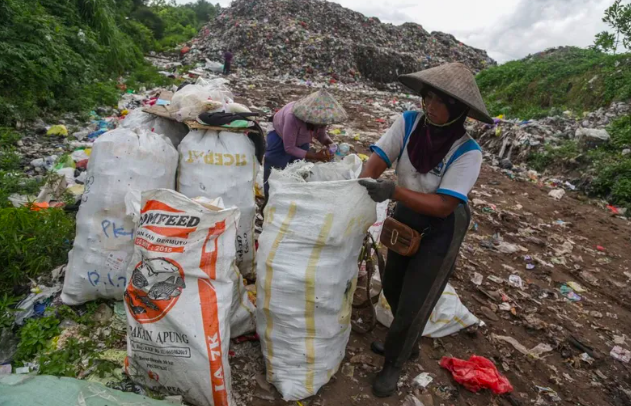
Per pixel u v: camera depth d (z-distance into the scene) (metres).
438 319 2.81
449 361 2.55
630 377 2.81
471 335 2.91
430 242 2.03
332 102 3.16
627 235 5.19
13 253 2.64
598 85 11.02
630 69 10.63
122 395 1.69
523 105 12.99
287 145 3.29
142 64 13.34
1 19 6.79
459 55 24.42
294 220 2.01
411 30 25.09
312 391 2.15
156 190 2.02
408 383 2.38
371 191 1.85
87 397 1.61
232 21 21.14
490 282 3.73
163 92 3.70
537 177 7.25
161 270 1.94
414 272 2.05
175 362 1.91
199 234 1.98
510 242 4.64
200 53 18.75
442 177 1.93
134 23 18.81
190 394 1.95
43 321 2.27
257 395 2.14
